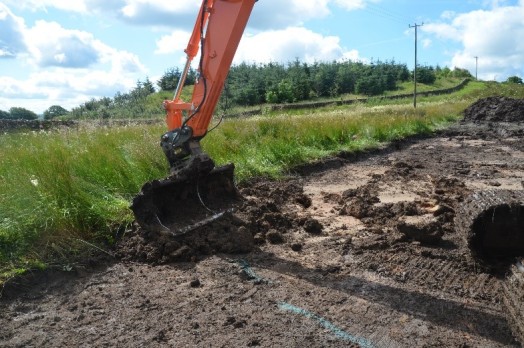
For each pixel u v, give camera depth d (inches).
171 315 151.1
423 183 354.0
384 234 226.7
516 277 143.6
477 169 419.5
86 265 185.5
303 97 1979.6
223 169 230.5
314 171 392.5
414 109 1016.9
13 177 223.0
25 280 171.8
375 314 151.8
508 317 144.0
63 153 265.1
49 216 200.7
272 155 379.9
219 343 135.1
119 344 135.6
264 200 267.7
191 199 221.0
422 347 134.0
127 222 213.6
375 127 587.2
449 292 168.2
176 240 199.2
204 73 217.5
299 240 220.1
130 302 159.8
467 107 1068.5
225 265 188.1
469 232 184.5
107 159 263.1
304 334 139.6
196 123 219.3
